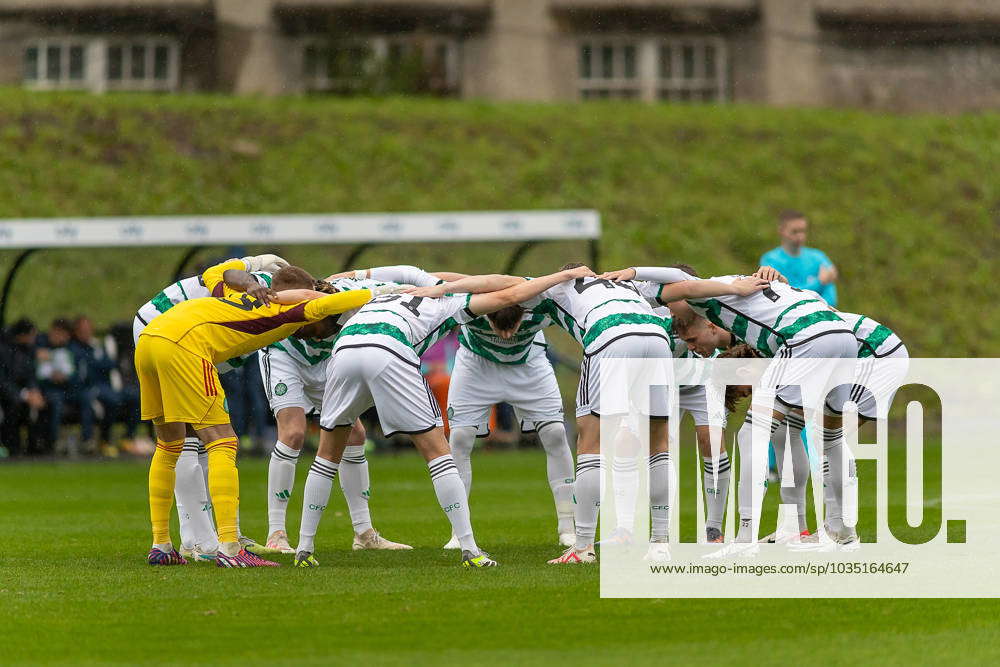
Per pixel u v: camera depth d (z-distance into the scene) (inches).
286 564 1061.8
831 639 711.1
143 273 2974.9
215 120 3789.4
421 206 3548.2
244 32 4163.4
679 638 716.0
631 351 1015.6
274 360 1190.3
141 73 4148.6
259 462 2266.2
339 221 2247.8
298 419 1186.0
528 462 2314.2
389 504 1656.0
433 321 1047.0
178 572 995.3
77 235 2239.2
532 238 2297.0
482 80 4261.8
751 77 4362.7
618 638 716.7
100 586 916.0
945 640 707.4
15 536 1301.7
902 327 3378.4
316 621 770.2
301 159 3676.2
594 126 3951.8
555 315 1088.8
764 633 729.6
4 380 2311.8
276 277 1042.1
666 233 3521.2
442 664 654.5
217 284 1056.8
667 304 1113.4
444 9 4237.2
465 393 1213.7
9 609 820.6
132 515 1531.7
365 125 3850.9
